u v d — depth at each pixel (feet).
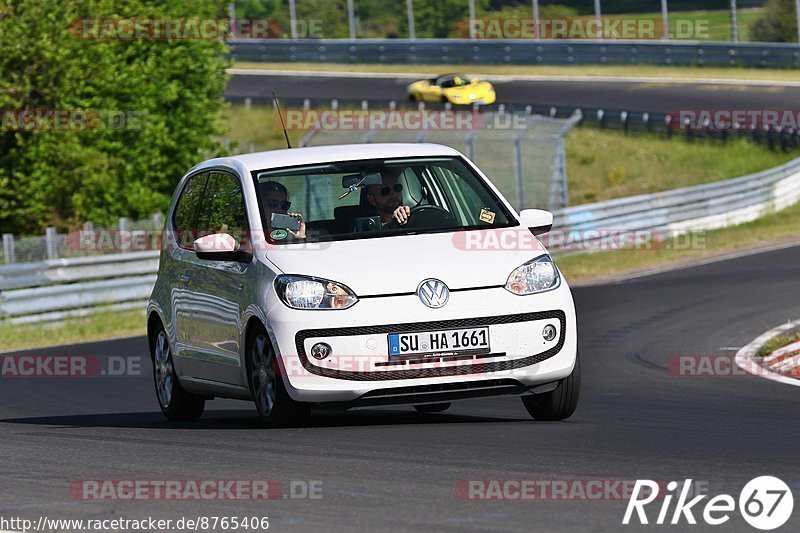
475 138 368.48
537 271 68.90
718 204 290.15
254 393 70.69
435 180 75.51
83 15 272.31
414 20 653.30
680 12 574.97
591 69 526.98
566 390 70.79
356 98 504.02
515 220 73.51
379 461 57.16
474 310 66.74
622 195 395.75
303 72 572.10
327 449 61.26
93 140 277.23
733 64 497.87
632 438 63.67
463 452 59.21
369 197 73.77
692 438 63.57
